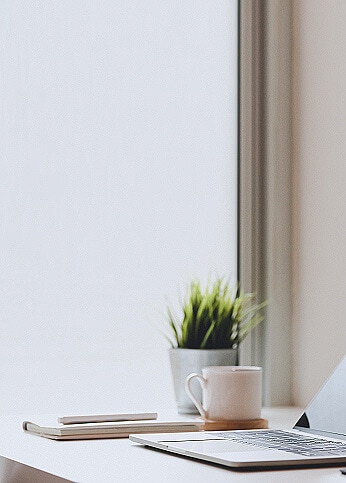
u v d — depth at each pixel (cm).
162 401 207
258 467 114
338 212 198
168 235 209
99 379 201
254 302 214
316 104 208
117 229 205
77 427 147
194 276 211
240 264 214
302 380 210
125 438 148
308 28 212
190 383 181
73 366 199
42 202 198
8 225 195
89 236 202
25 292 196
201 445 129
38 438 149
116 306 204
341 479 107
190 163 212
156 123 210
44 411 196
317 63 208
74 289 200
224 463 114
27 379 195
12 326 194
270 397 211
